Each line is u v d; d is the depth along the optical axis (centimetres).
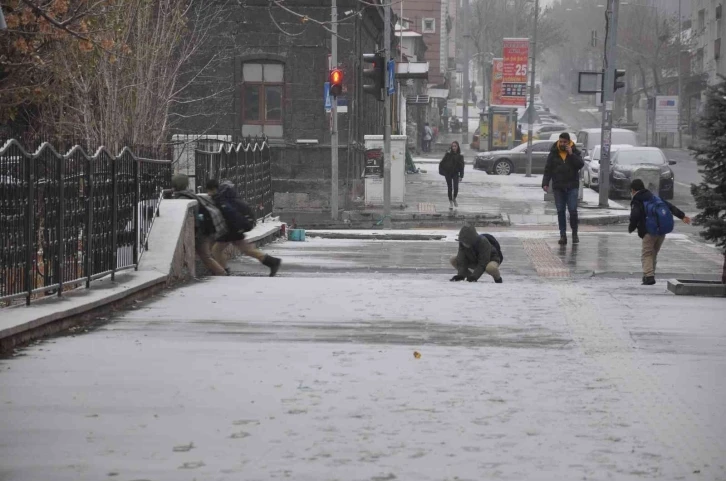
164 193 2003
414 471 662
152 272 1691
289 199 4500
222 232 2053
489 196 4772
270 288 1706
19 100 2486
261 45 4438
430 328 1276
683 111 13038
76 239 1436
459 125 13462
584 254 2619
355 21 4547
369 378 952
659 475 655
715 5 11625
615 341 1184
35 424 776
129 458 690
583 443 729
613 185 4950
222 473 657
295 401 855
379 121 6094
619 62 14800
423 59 10000
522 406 842
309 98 4478
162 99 3058
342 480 644
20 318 1146
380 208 4197
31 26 2319
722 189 1880
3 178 1200
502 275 2173
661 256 2597
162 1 3319
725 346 1153
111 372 966
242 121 4484
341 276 2109
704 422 790
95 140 2691
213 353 1073
